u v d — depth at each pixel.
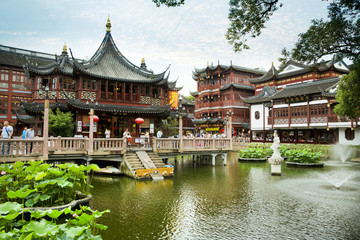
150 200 11.88
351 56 10.50
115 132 25.11
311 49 10.53
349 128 34.12
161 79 27.41
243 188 14.56
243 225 8.95
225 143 24.80
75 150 17.12
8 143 13.64
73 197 10.23
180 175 18.83
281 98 41.88
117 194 12.86
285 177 18.14
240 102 58.25
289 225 8.95
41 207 8.62
